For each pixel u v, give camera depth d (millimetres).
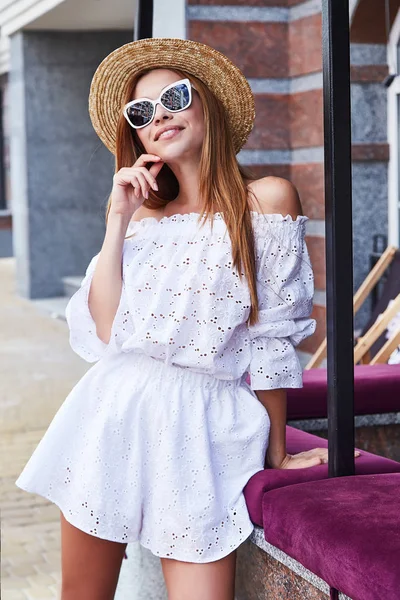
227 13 5367
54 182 12734
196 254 2391
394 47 5637
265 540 2336
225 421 2418
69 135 12680
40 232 12789
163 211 2609
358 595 1901
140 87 2578
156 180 2627
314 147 5570
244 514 2377
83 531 2420
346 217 2293
